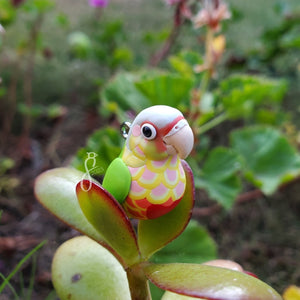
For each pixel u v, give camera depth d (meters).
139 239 0.09
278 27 0.28
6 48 0.32
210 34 0.17
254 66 0.28
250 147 0.21
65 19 0.28
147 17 0.41
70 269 0.11
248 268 0.18
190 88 0.20
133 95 0.20
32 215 0.20
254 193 0.21
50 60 0.32
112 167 0.08
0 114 0.27
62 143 0.26
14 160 0.24
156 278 0.08
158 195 0.08
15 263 0.17
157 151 0.08
